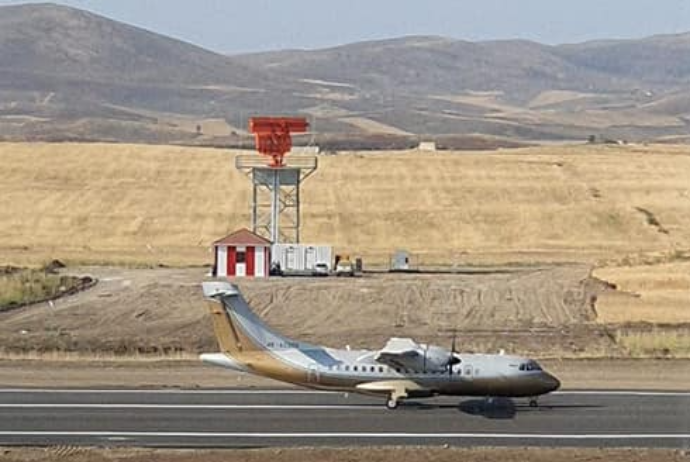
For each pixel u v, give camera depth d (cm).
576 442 12050
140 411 13412
